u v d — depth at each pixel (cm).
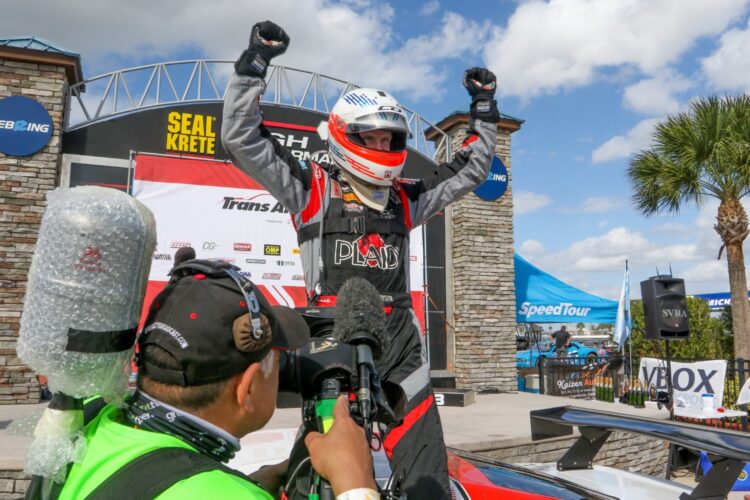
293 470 133
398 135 209
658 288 880
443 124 1117
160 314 97
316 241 199
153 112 884
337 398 118
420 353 193
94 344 86
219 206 883
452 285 1080
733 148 1204
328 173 211
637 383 1030
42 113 812
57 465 89
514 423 693
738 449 241
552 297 1180
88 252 86
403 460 171
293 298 905
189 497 79
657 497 274
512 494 224
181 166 872
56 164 815
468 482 224
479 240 1077
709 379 811
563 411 331
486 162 239
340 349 126
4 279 774
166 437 92
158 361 94
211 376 94
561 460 324
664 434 269
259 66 186
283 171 196
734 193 1248
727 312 1638
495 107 244
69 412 92
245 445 239
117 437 92
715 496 250
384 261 200
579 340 2564
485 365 1048
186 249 495
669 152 1287
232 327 95
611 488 287
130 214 90
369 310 136
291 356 128
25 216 792
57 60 820
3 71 805
